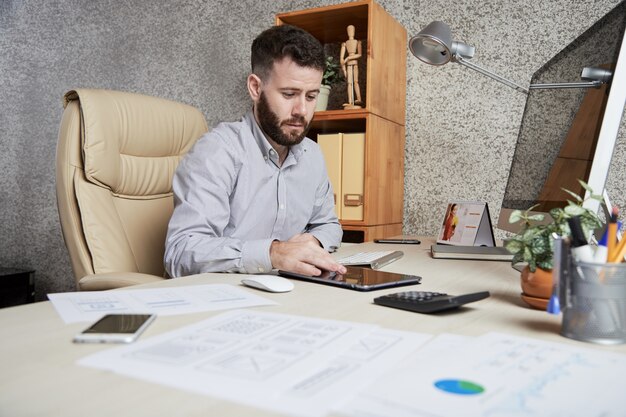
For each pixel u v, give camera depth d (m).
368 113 1.62
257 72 1.29
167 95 2.45
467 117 1.79
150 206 1.52
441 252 1.18
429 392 0.37
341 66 1.81
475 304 0.69
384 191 1.75
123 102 1.47
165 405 0.34
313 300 0.70
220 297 0.70
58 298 0.68
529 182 1.15
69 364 0.42
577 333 0.51
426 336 0.51
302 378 0.39
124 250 1.34
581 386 0.38
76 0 2.71
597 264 0.50
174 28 2.42
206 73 2.34
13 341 0.49
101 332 0.50
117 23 2.59
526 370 0.41
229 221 1.32
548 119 1.12
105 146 1.36
